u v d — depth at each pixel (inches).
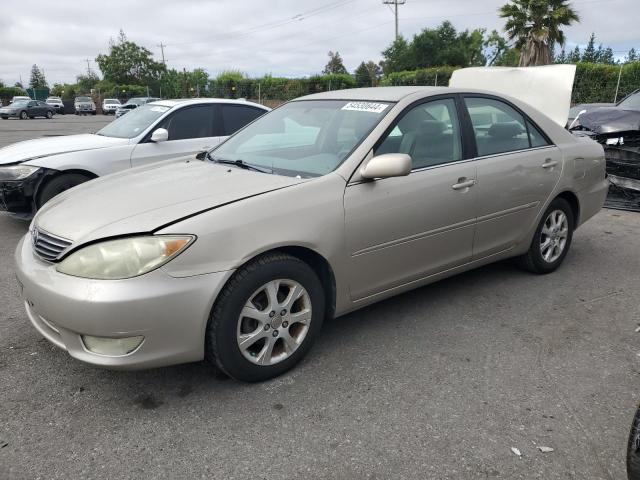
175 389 114.4
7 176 225.6
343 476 89.7
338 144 132.9
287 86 1576.0
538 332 140.8
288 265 112.9
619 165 291.6
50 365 123.6
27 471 90.5
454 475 89.8
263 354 113.8
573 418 104.9
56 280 101.5
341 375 119.7
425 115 142.0
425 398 111.3
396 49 2155.5
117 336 97.9
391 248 130.6
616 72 872.9
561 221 179.3
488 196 149.9
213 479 89.1
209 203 108.8
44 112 1664.6
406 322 145.9
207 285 102.0
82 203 117.3
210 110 273.0
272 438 99.0
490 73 314.5
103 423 103.3
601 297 163.8
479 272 183.9
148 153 250.1
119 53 3036.4
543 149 169.0
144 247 99.1
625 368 123.3
